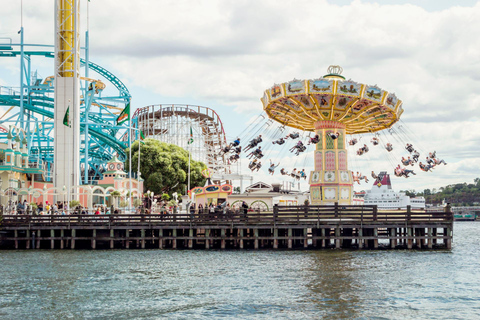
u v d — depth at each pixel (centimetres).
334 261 5109
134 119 14038
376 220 6038
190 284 4012
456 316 3098
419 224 6028
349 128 8538
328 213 6028
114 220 6300
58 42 9950
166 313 3195
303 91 6894
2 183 9006
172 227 6219
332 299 3497
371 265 4850
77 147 9806
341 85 6812
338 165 7406
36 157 11344
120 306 3356
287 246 6519
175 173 11950
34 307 3331
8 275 4388
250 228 6153
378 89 6900
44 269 4697
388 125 8500
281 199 7900
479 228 14775
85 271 4597
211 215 6197
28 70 11331
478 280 4128
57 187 9612
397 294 3634
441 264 4928
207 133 15025
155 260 5272
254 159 7444
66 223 6291
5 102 11538
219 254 5728
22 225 6328
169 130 14400
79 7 10175
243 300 3488
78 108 9925
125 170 12112
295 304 3375
